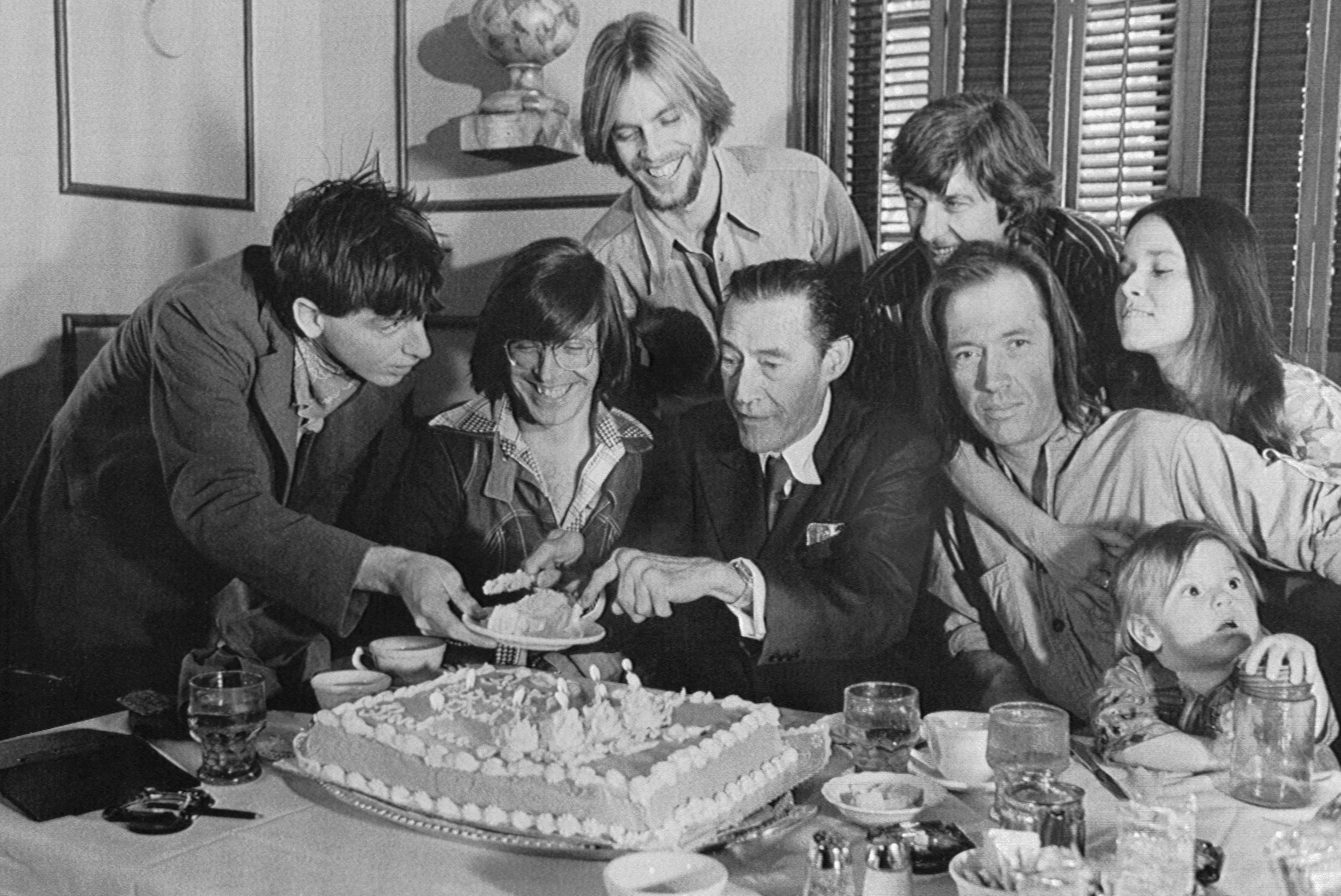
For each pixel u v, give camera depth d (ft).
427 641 7.32
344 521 8.78
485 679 6.50
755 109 7.89
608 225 8.32
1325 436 6.79
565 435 8.39
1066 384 7.27
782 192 7.83
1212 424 7.00
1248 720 5.60
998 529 7.43
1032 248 7.32
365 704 5.99
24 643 8.36
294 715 7.00
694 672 8.15
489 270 8.79
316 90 9.48
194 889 4.79
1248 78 6.94
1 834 5.31
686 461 8.13
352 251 8.45
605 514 8.32
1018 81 7.33
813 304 7.77
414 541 8.69
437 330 8.73
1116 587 7.20
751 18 7.86
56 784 5.75
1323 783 5.80
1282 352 6.89
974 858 4.53
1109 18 7.16
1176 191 7.08
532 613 8.03
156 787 5.72
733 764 5.40
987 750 5.48
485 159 8.79
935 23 7.47
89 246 8.54
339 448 8.73
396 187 9.21
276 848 5.17
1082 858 4.33
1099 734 6.96
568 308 8.31
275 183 9.57
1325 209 6.81
